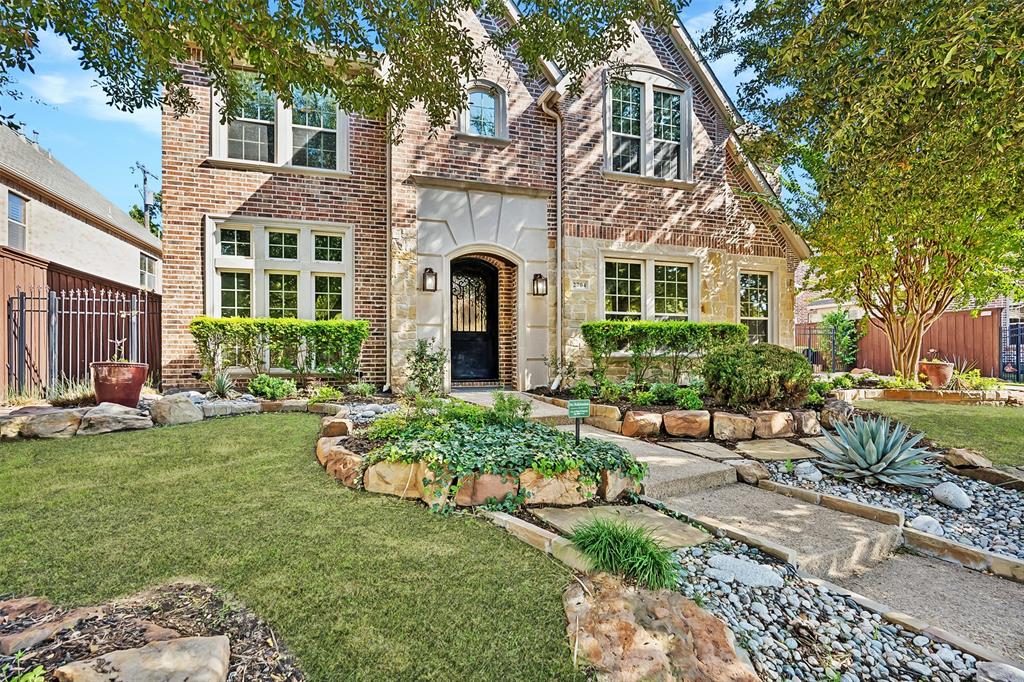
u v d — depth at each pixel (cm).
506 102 1001
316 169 916
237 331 820
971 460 553
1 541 297
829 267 1090
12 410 619
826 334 1666
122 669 180
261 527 324
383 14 539
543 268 1017
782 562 334
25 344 788
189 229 857
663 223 1091
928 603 308
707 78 1125
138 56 546
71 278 966
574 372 955
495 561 289
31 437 545
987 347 1352
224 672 189
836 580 337
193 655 191
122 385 643
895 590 325
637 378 991
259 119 911
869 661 246
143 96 626
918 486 496
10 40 456
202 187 862
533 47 648
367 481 400
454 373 1047
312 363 875
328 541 306
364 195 953
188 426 616
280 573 266
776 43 714
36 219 1345
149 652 191
